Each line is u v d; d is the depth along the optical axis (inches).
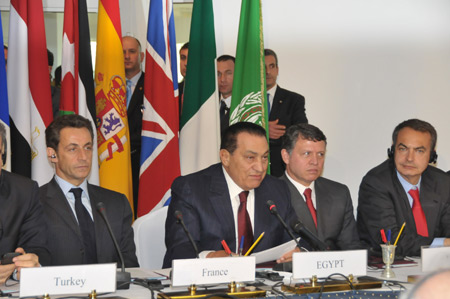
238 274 93.7
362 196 155.9
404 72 218.2
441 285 26.5
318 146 140.6
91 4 208.7
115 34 180.7
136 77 200.1
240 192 130.9
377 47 218.2
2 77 165.2
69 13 177.0
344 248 143.6
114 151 177.8
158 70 184.2
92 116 175.2
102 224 128.5
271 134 212.2
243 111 188.2
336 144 218.5
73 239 124.8
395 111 219.0
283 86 215.5
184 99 190.5
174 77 188.9
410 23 218.7
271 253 110.7
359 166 218.7
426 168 158.2
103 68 180.2
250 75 188.9
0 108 164.1
